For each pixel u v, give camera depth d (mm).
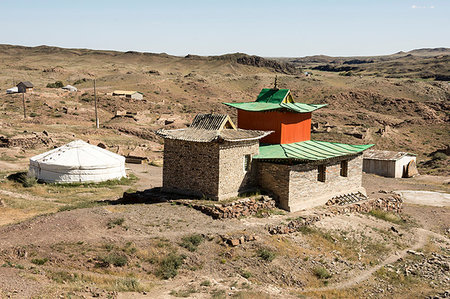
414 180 44812
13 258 15859
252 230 19578
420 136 79312
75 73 168875
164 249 17094
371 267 18766
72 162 35000
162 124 79250
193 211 21312
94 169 35594
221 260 16859
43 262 15695
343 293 15812
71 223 18875
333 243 20547
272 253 17672
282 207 24062
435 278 18141
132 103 99812
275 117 26875
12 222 22016
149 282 14891
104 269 15656
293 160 23938
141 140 63906
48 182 34594
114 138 61375
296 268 17219
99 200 27609
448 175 47000
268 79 174875
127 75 158500
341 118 102375
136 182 37500
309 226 21891
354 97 126750
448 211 30797
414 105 115375
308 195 25328
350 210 26312
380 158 47250
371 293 16141
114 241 17375
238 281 15391
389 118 103688
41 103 87812
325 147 28531
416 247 22234
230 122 24453
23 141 48938
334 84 168250
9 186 31516
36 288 12852
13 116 72812
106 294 13195
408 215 29281
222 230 19203
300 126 28750
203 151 23031
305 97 134000
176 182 24484
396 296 16078
